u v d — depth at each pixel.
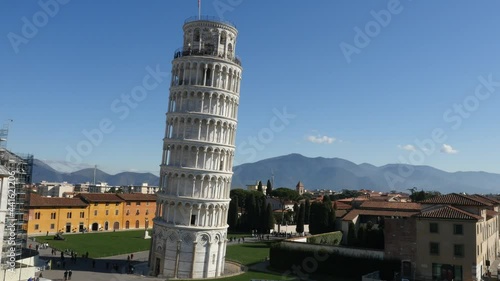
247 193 183.12
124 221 156.38
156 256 81.00
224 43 86.44
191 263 77.94
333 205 143.88
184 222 79.62
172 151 83.25
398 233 78.88
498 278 75.31
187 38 87.31
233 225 154.88
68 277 71.25
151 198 166.25
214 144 82.06
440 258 74.88
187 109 83.00
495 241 100.00
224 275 80.50
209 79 84.25
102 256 95.81
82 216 144.00
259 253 107.56
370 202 130.62
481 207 79.44
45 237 124.19
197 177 80.56
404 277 76.69
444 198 85.88
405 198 174.75
